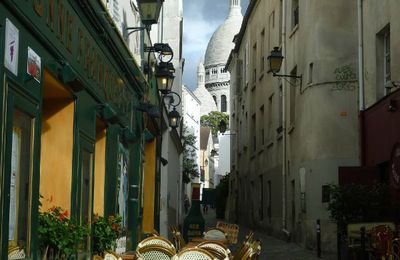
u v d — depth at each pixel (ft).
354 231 49.88
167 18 108.88
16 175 23.11
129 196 52.39
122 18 45.70
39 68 25.38
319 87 71.20
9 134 21.63
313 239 71.15
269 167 102.01
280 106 93.15
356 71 70.44
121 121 45.44
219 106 437.58
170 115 79.56
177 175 115.85
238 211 143.84
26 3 23.16
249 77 127.85
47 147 31.01
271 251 71.26
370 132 61.57
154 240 27.35
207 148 348.79
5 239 21.29
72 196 30.81
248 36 130.62
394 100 53.62
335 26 71.05
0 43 20.58
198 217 70.28
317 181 70.74
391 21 55.21
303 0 76.13
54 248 27.81
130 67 47.60
